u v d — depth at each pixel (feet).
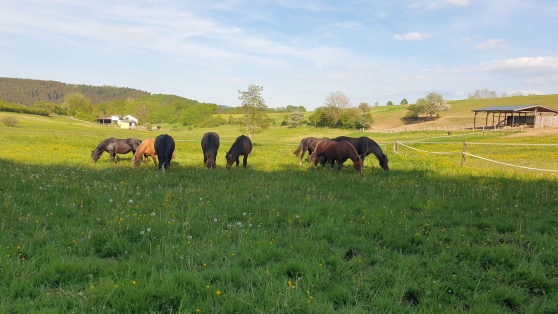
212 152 51.24
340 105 286.05
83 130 224.94
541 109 178.19
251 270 15.85
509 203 29.81
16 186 31.60
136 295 12.94
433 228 22.74
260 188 34.53
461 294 14.66
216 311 12.55
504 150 85.97
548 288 14.98
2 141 92.32
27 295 13.37
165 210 25.49
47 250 17.03
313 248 18.52
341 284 14.90
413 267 16.46
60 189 31.19
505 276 15.96
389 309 13.14
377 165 59.93
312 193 33.32
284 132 264.52
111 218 22.86
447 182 40.42
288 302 12.90
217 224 22.84
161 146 47.96
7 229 20.01
